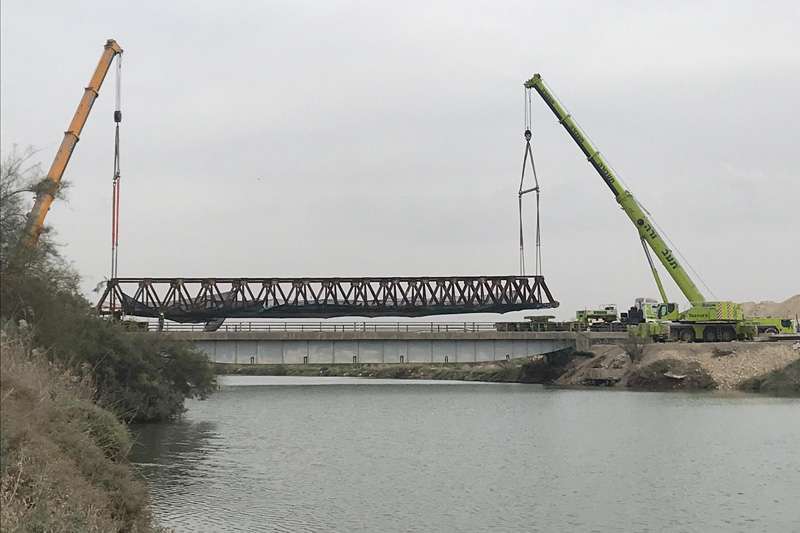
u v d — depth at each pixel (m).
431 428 60.31
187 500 33.56
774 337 103.19
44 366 33.53
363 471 41.38
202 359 68.44
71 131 86.38
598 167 103.25
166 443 50.38
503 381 129.12
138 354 59.12
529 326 110.88
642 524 30.64
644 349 104.56
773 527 30.31
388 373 159.62
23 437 23.38
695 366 96.44
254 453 46.94
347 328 100.69
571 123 103.56
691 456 45.75
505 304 108.06
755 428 57.41
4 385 26.16
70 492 22.16
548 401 82.50
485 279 108.44
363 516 31.52
